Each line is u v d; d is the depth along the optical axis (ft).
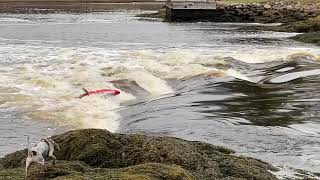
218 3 271.49
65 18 238.68
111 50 109.09
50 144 24.32
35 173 24.97
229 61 91.56
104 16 260.21
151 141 30.60
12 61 91.04
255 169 30.58
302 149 39.58
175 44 127.54
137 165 26.13
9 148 42.78
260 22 230.68
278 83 73.67
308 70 82.12
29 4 355.77
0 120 51.72
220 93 65.21
